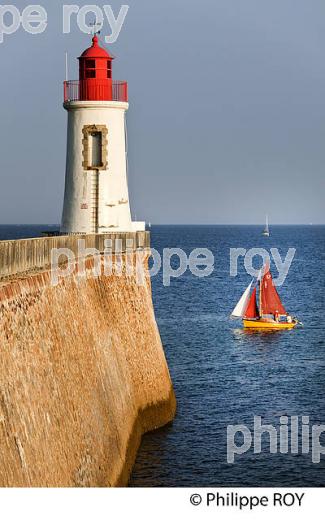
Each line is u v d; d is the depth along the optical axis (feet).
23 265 221.25
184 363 485.56
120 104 385.91
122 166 391.24
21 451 175.94
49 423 200.44
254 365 486.38
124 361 316.40
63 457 206.80
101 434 254.27
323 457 304.50
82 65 386.11
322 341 590.96
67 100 388.16
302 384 431.43
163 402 352.28
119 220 391.04
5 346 179.42
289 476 287.69
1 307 180.65
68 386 226.79
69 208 392.06
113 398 283.18
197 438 328.70
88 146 386.73
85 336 262.06
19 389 183.32
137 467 295.69
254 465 297.53
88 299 281.13
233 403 386.32
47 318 220.43
